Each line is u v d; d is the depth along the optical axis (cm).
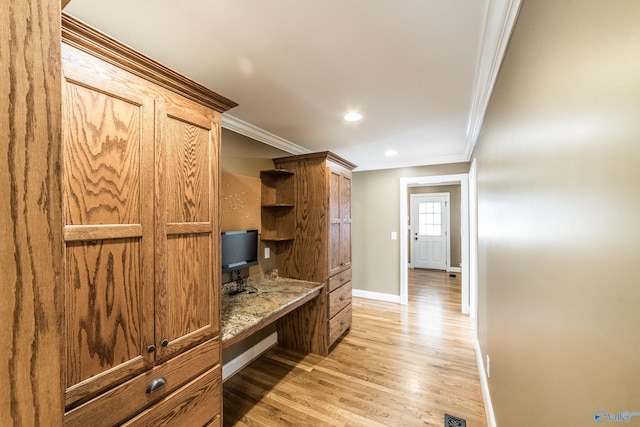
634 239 47
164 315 118
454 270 728
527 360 108
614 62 52
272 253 306
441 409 201
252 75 175
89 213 96
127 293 106
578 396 68
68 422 91
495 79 165
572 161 70
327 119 250
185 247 128
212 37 138
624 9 49
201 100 135
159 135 117
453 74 173
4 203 37
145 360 111
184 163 128
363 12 121
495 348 174
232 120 248
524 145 109
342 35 136
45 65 41
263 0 113
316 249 291
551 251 84
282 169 308
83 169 94
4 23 37
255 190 286
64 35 89
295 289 264
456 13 121
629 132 48
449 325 358
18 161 38
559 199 78
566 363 75
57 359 42
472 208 351
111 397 101
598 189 58
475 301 315
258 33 135
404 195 455
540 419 94
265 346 291
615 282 53
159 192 117
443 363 265
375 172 477
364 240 485
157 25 128
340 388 227
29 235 39
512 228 130
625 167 49
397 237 461
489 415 184
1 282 37
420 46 145
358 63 162
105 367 100
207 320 139
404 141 324
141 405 110
